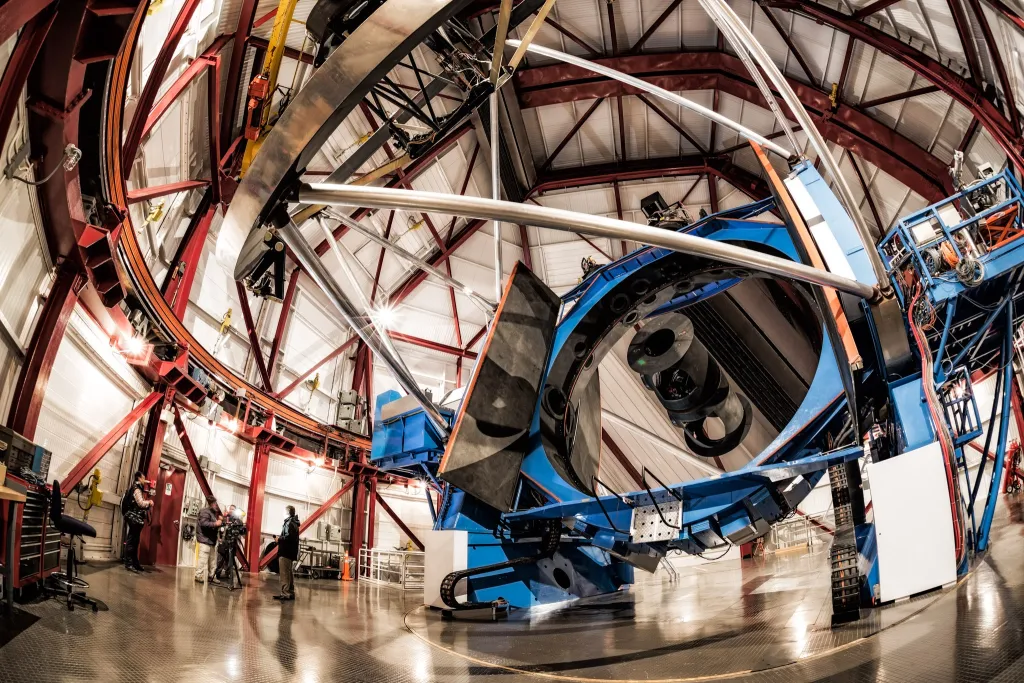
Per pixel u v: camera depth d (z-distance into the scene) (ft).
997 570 19.16
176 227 56.49
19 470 21.44
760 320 59.62
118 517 46.26
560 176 88.02
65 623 19.07
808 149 71.10
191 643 18.16
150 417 50.90
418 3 17.13
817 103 64.08
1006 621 13.41
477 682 14.46
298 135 18.37
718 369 35.55
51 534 25.67
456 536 30.37
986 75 46.65
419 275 92.58
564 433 33.91
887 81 57.26
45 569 24.32
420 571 75.15
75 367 38.09
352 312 27.32
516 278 33.12
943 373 24.76
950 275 23.04
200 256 63.46
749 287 58.49
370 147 25.48
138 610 23.72
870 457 21.45
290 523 35.91
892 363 24.52
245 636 20.34
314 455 77.56
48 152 25.63
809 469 22.49
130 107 37.09
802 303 58.18
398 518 93.56
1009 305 24.21
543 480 31.32
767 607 24.22
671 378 35.96
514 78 73.97
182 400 55.06
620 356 69.72
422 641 21.16
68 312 32.53
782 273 22.52
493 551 31.65
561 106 80.18
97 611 22.13
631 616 25.94
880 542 18.33
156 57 38.29
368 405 94.02
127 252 39.68
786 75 66.33
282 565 35.32
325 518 84.38
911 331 24.35
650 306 34.71
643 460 72.59
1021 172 44.11
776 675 12.95
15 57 20.24
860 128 62.39
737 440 37.01
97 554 42.34
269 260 25.34
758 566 49.57
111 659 15.10
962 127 53.16
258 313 75.25
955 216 24.06
